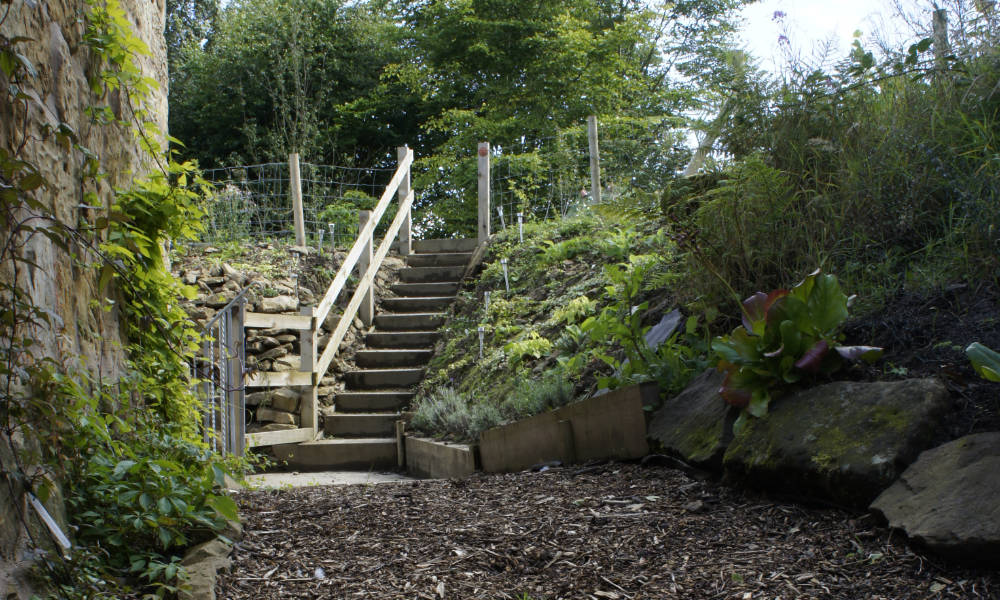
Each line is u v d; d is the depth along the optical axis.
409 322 9.23
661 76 21.14
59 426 2.47
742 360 3.41
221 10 23.83
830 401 3.15
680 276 4.92
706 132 4.88
